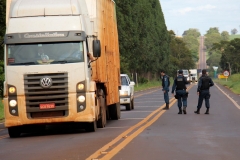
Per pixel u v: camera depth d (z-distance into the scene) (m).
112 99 52.34
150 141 35.00
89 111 41.06
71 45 41.03
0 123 59.59
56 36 40.97
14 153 31.73
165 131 41.69
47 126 52.00
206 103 61.91
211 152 30.09
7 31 41.53
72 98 40.75
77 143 35.22
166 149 31.25
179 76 62.38
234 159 27.66
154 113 63.75
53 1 42.81
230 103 84.25
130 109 72.50
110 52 52.31
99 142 35.22
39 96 40.56
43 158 28.91
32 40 40.94
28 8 42.28
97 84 45.97
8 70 40.84
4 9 93.19
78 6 42.56
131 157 28.27
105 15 50.28
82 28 41.47
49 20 41.56
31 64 40.66
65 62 40.69
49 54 40.81
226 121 51.50
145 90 168.75
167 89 70.88
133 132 41.06
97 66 44.41
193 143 34.00
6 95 41.03
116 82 55.81
